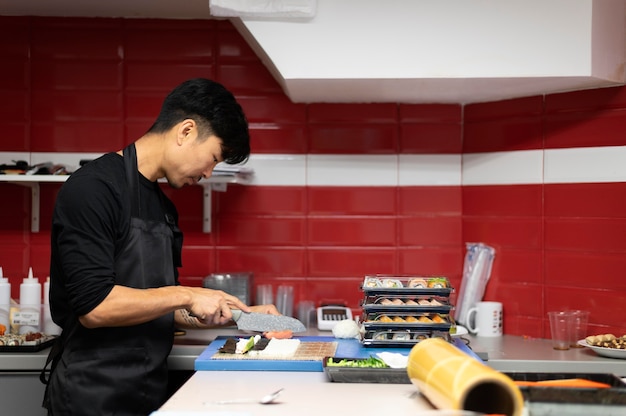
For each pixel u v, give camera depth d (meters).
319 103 3.38
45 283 3.14
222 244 3.39
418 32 2.81
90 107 3.35
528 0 2.76
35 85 3.35
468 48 2.79
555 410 1.64
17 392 2.74
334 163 3.39
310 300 3.39
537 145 3.12
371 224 3.40
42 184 3.34
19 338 2.83
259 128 3.38
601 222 2.93
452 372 1.68
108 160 2.32
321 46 2.82
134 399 2.33
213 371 2.33
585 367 2.64
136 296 2.19
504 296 3.23
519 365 2.66
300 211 3.39
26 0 3.13
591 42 2.72
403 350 2.55
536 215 3.12
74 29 3.35
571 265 3.01
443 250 3.40
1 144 3.34
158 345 2.40
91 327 2.20
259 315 2.57
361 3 2.81
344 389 2.06
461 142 3.39
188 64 3.37
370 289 2.68
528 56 2.77
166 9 3.24
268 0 2.78
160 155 2.36
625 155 2.86
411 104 3.39
